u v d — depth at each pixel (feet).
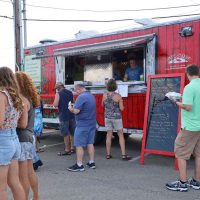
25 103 14.25
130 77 29.86
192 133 17.87
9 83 12.89
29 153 14.76
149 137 24.25
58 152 29.89
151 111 24.30
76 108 22.89
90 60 33.50
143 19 29.07
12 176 13.14
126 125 29.17
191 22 25.30
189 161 25.54
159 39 27.17
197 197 17.38
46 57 36.04
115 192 18.34
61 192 18.44
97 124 31.37
